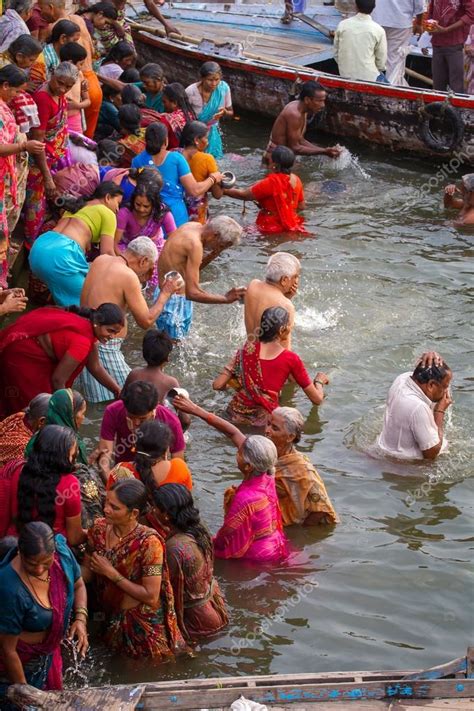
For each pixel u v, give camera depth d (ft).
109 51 47.73
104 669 18.84
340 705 16.10
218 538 21.86
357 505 23.97
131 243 27.68
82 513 20.20
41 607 16.84
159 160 35.29
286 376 26.78
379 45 51.11
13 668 16.84
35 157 31.81
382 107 49.08
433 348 31.32
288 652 19.40
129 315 32.76
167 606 18.86
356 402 28.40
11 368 24.34
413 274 36.60
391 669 18.95
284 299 27.94
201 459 25.75
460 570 21.77
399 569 21.77
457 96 46.68
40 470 18.61
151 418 22.08
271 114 54.03
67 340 24.03
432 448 25.18
